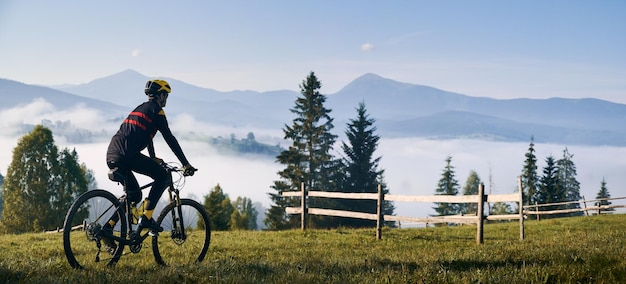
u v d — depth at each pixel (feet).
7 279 18.89
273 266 24.13
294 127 240.94
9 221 222.28
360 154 231.50
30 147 226.38
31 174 225.56
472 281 19.75
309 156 234.99
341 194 58.08
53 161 229.45
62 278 18.69
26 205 223.10
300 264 25.27
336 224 212.23
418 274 21.15
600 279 20.02
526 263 25.55
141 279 18.71
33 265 22.88
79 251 34.50
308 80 244.01
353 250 40.50
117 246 22.59
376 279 19.60
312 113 239.91
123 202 22.36
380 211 53.06
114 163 21.86
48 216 223.51
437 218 49.98
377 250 40.34
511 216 50.85
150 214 22.70
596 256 25.36
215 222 249.55
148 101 22.74
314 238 54.19
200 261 25.82
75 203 21.31
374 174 230.27
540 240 45.55
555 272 21.02
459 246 43.45
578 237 44.86
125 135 21.94
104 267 21.83
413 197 50.72
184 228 24.48
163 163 23.59
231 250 39.47
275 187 229.25
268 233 61.31
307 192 64.23
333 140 239.30
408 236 58.23
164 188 23.13
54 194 229.66
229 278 18.83
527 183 345.51
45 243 50.52
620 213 116.16
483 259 27.53
